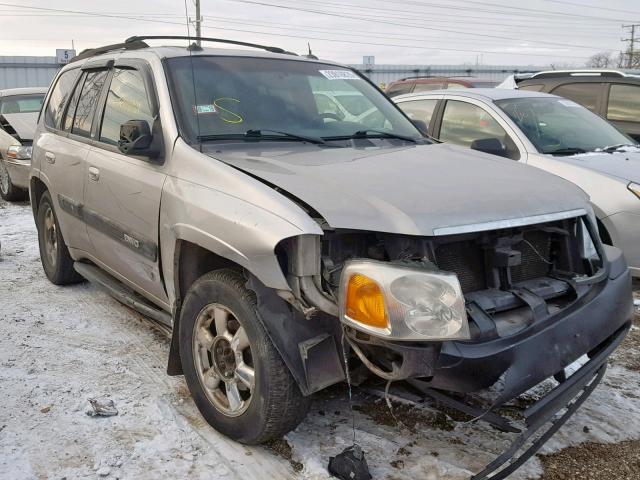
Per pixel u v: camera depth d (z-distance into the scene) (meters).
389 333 2.37
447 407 3.41
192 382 3.24
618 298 3.07
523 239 2.98
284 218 2.64
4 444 3.05
